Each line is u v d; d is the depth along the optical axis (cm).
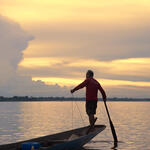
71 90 966
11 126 1631
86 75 984
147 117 2597
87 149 906
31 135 1254
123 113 3441
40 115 2797
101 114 3128
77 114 3091
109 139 1134
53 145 731
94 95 964
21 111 3784
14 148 734
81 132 1021
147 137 1204
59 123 1841
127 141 1088
